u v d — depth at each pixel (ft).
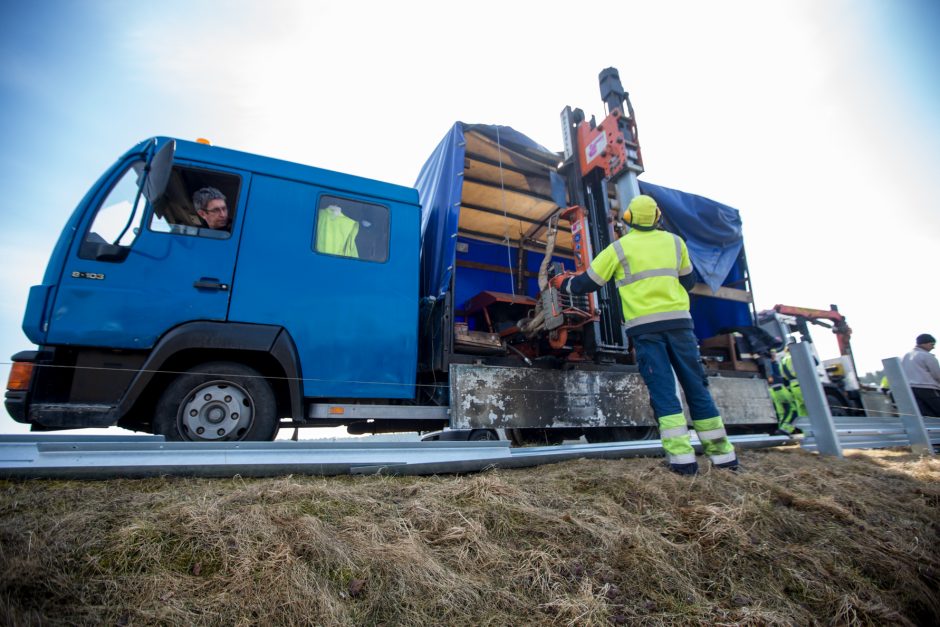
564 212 16.12
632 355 16.43
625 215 12.20
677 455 10.12
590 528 6.98
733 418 17.49
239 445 8.52
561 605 5.55
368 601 5.28
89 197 10.66
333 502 7.16
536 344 16.28
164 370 10.71
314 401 12.12
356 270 12.68
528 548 6.59
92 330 9.93
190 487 7.65
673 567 6.54
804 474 11.17
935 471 13.15
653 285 11.27
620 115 16.16
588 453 11.64
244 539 5.79
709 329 20.79
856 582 6.97
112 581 5.05
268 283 11.62
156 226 10.94
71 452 7.62
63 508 6.39
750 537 7.50
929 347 23.00
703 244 19.13
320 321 11.93
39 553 5.20
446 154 15.70
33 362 9.57
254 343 11.01
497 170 17.90
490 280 22.82
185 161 11.53
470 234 22.45
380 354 12.40
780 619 5.83
